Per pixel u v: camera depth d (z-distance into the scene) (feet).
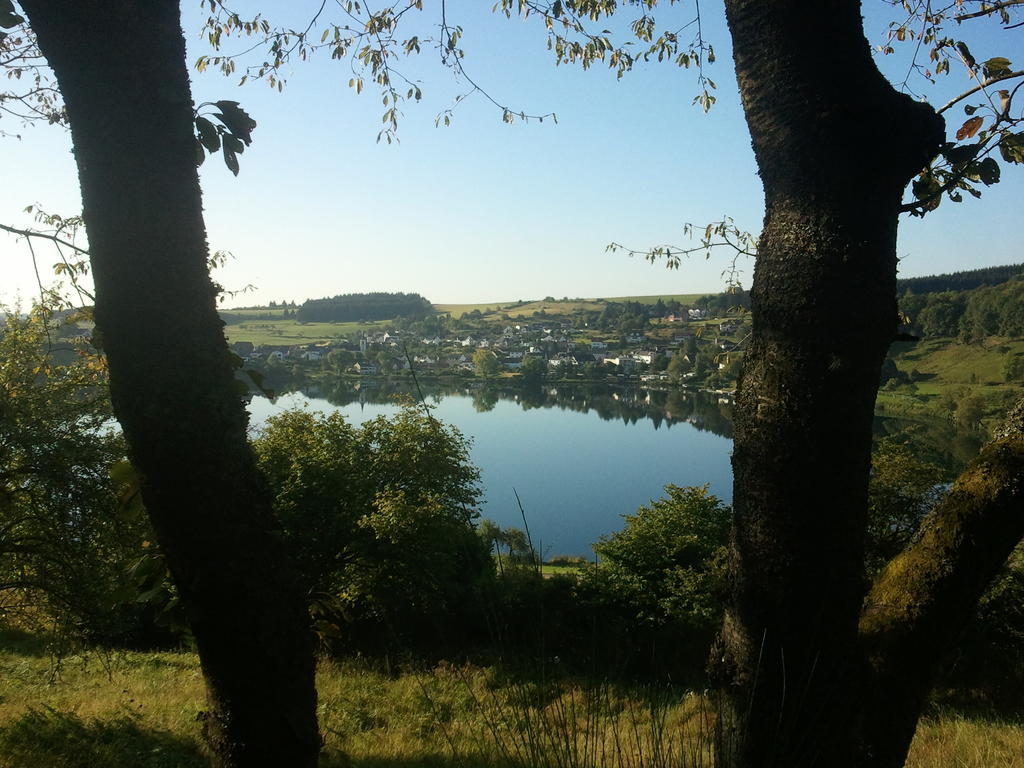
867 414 5.14
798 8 5.19
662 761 5.08
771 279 5.28
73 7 5.24
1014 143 7.00
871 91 5.17
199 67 14.39
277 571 5.76
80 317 6.83
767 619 5.13
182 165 5.54
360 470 66.28
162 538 5.61
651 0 13.50
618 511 116.26
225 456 5.49
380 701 35.68
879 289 5.09
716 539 59.88
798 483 5.03
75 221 10.87
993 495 5.29
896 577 5.57
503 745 5.15
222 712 5.75
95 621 33.65
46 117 12.54
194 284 5.50
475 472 69.21
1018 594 26.25
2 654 46.98
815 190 5.16
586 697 5.31
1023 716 26.91
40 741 25.71
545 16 13.79
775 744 4.99
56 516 32.12
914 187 7.77
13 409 30.91
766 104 5.41
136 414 5.35
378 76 13.73
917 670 5.16
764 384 5.23
